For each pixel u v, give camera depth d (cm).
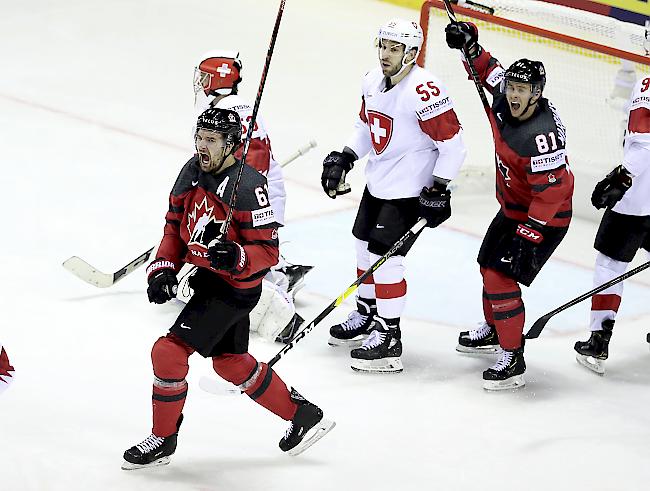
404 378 2017
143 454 1556
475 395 1962
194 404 1822
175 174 3164
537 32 3067
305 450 1688
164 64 4341
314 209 2958
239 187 1518
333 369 2033
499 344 2133
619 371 2114
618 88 3253
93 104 3753
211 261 1470
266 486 1559
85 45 4503
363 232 2097
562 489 1623
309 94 4106
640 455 1750
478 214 3009
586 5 3200
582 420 1884
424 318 2320
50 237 2570
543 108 1914
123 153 3294
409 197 2003
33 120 3516
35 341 2012
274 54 4594
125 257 2502
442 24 3291
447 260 2655
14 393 1786
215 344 1542
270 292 2112
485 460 1705
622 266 2086
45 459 1558
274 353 2081
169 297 1563
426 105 1939
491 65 2102
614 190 1977
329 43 4841
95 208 2809
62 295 2245
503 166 1958
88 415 1734
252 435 1730
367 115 2022
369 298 2141
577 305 2427
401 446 1733
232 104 2009
